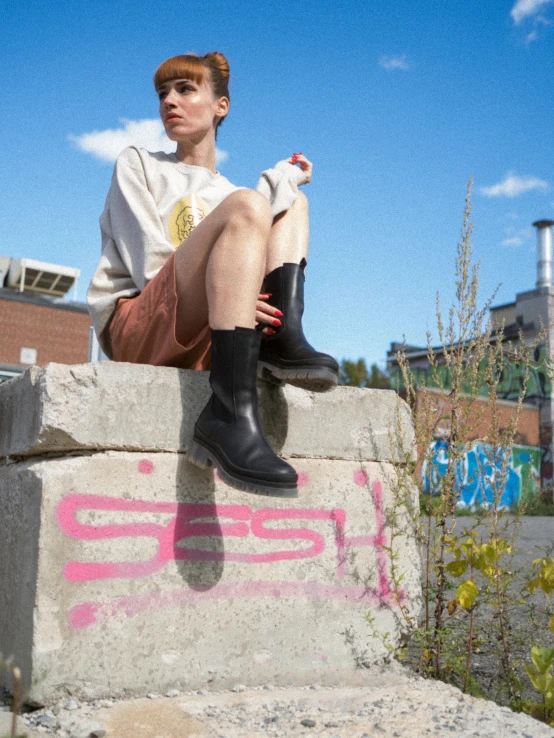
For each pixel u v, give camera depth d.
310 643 2.17
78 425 1.93
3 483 2.16
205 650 2.01
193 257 2.11
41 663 1.79
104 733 1.64
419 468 2.73
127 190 2.53
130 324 2.32
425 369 22.22
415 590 2.42
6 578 2.04
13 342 22.91
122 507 1.96
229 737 1.65
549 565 2.32
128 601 1.92
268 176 2.42
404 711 1.87
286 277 2.20
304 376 2.02
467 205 2.56
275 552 2.17
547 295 21.70
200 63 2.73
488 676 2.50
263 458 1.88
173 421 2.07
